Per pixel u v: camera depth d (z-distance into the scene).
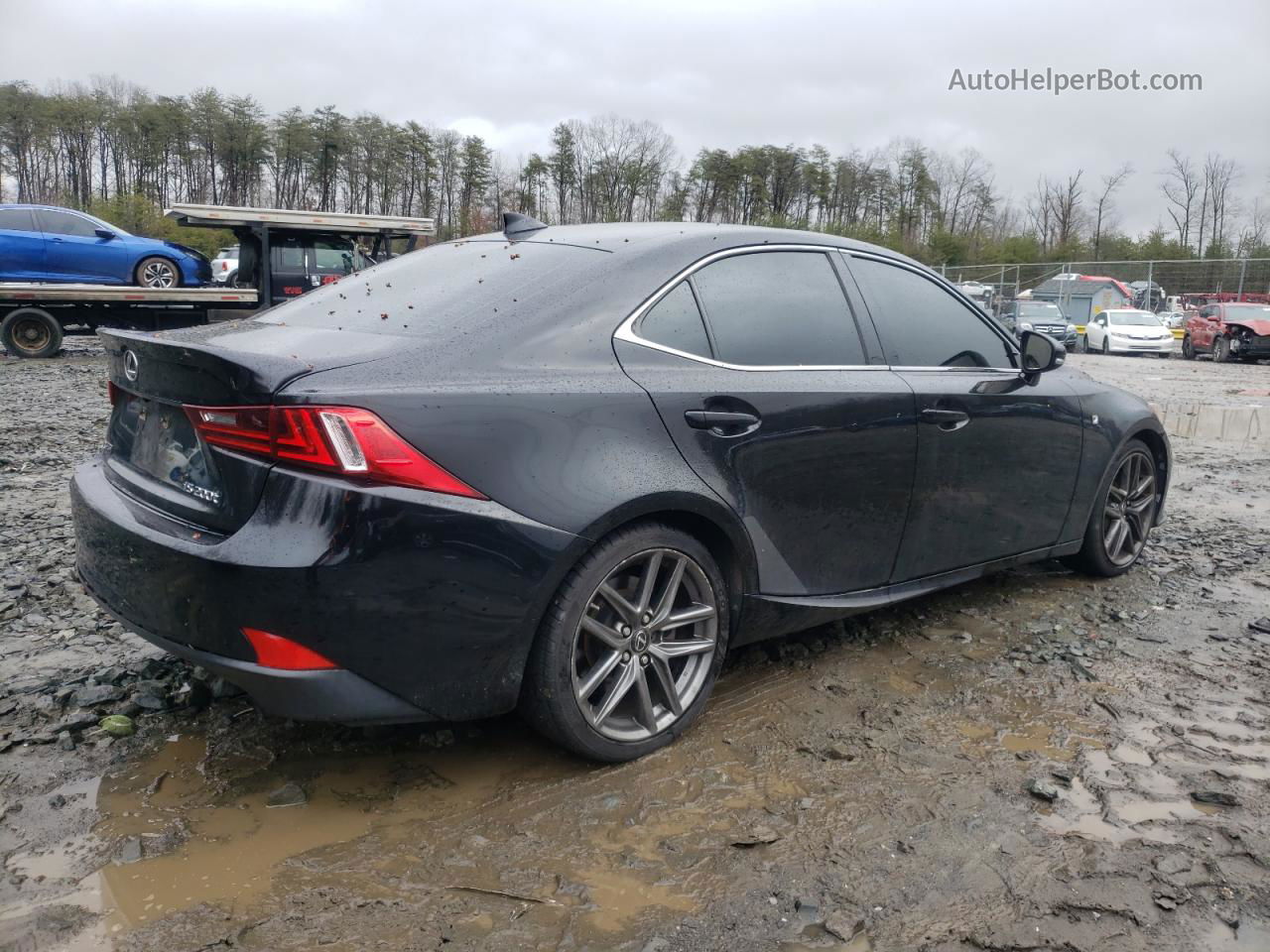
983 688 3.31
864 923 2.06
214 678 3.19
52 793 2.52
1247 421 10.41
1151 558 5.04
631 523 2.65
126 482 2.75
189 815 2.43
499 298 2.75
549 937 2.00
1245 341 25.56
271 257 15.97
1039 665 3.52
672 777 2.66
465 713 2.46
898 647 3.69
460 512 2.31
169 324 15.98
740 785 2.63
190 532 2.41
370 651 2.28
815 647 3.66
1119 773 2.73
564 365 2.61
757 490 2.93
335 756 2.74
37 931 1.98
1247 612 4.18
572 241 3.13
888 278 3.60
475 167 85.94
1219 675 3.46
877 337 3.43
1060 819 2.48
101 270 15.85
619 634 2.67
